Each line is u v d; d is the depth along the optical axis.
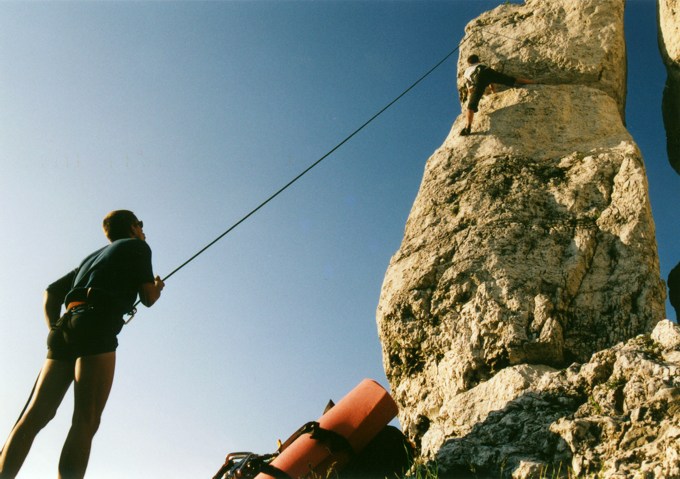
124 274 4.79
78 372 4.51
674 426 4.58
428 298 6.97
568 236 7.01
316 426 5.27
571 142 8.09
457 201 7.71
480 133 8.49
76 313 4.60
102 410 4.55
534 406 5.40
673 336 5.41
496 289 6.70
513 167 7.84
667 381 4.98
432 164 8.36
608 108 8.41
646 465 4.42
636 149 7.74
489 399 5.95
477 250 7.04
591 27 9.15
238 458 5.43
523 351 6.30
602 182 7.41
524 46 9.24
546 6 9.62
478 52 9.42
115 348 4.66
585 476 4.69
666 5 9.40
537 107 8.53
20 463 4.43
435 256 7.19
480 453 5.16
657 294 6.59
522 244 7.00
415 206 7.98
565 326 6.46
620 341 6.32
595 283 6.66
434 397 6.61
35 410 4.50
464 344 6.53
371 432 5.32
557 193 7.43
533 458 4.98
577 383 5.43
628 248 6.77
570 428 4.92
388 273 7.44
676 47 9.11
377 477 5.27
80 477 4.34
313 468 5.10
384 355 7.12
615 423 4.85
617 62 9.01
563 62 8.95
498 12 9.91
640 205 7.03
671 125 9.33
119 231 5.25
